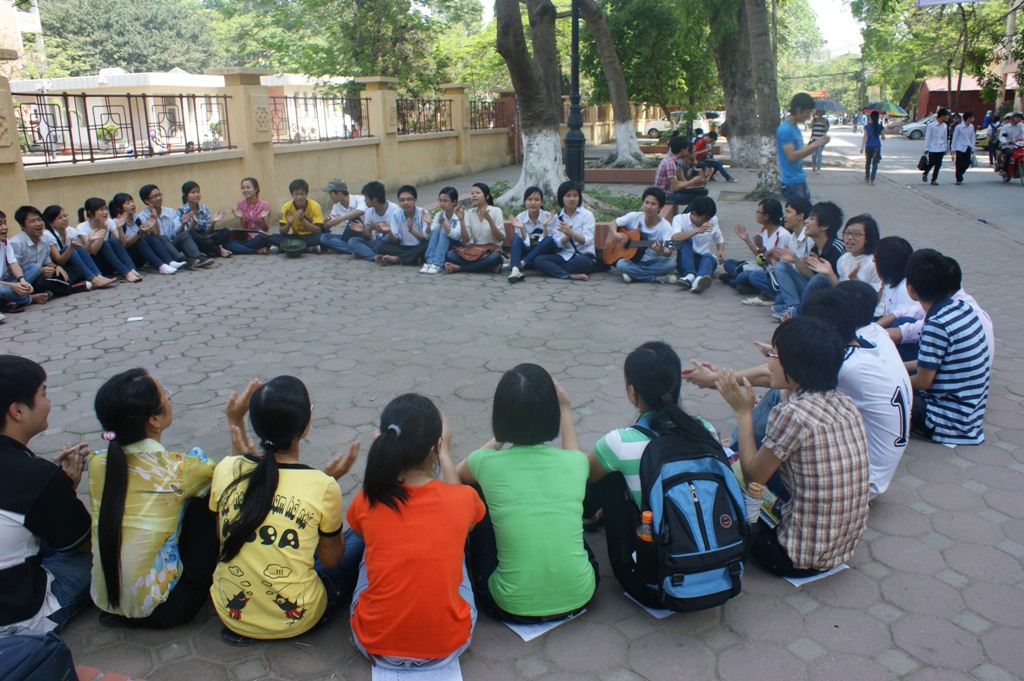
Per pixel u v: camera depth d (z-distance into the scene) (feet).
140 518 8.87
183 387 16.70
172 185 33.47
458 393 16.26
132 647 9.00
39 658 7.20
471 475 9.64
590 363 18.03
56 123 31.63
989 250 31.99
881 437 11.34
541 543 9.02
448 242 27.91
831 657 8.77
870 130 57.41
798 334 9.73
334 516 9.04
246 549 8.75
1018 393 16.39
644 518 8.79
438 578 8.20
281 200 40.88
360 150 48.37
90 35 124.26
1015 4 73.20
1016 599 9.72
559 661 8.77
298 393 9.04
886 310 16.72
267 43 65.98
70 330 20.94
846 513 9.71
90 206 25.30
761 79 46.85
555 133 37.93
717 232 25.20
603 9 73.51
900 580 10.14
